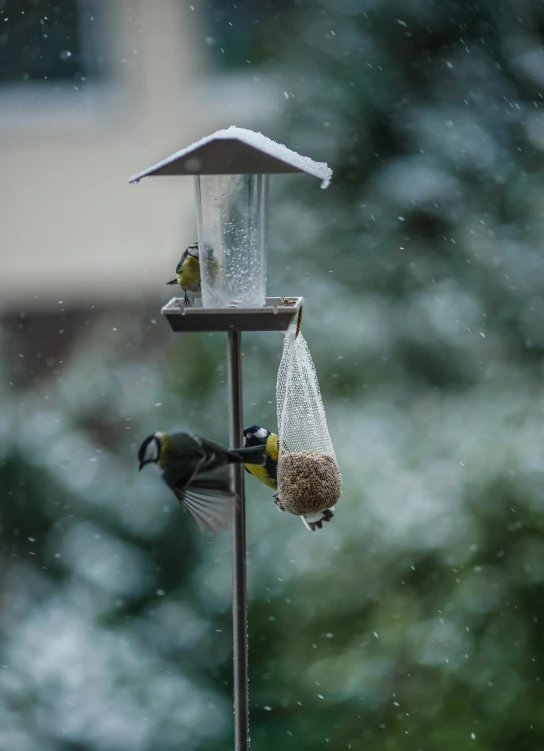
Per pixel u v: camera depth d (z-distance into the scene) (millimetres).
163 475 5395
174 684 13641
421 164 13922
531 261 13617
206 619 14156
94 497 15117
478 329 13539
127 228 21188
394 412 13180
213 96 20844
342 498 12414
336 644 12281
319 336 13508
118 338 21078
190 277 6691
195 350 14719
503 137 14102
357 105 14031
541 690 11289
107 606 14594
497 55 14281
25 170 20812
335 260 13875
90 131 20859
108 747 13031
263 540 12797
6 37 20375
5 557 14922
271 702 12336
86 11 20500
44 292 21172
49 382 21188
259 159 5527
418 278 13727
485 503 11633
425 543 11812
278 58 15430
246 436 7035
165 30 20578
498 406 12820
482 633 11508
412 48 14250
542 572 11383
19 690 13547
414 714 11656
